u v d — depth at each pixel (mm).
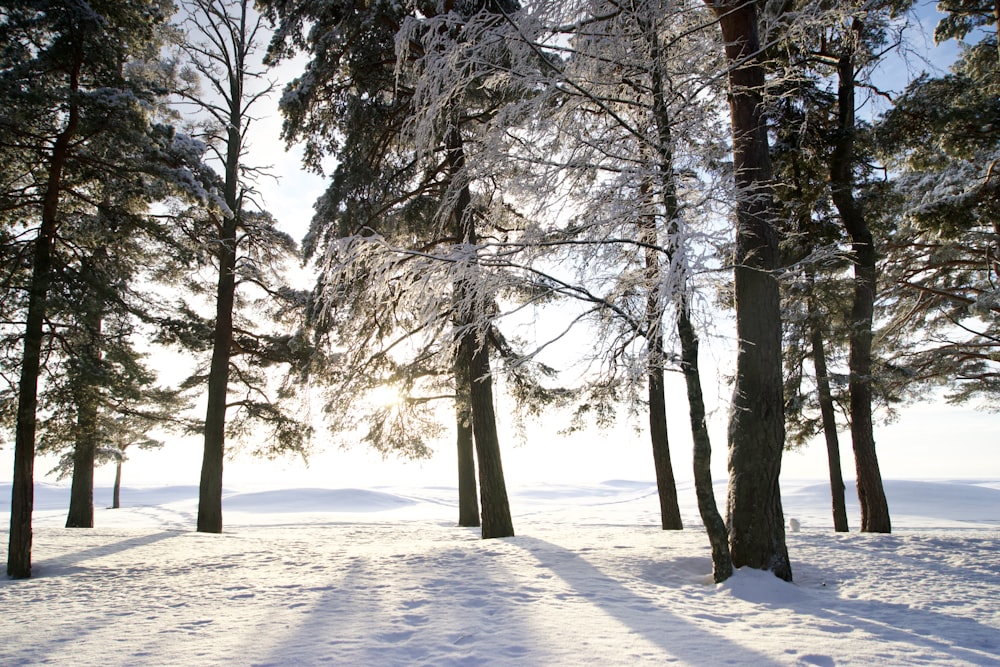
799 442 17500
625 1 7664
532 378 15102
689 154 7566
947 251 15406
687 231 6988
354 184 12398
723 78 8516
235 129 17750
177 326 16406
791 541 11523
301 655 4871
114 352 12219
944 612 6641
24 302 11234
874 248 15234
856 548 10602
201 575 8875
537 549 10477
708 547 10344
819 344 16281
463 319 8742
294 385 18078
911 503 38656
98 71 11672
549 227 8312
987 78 13281
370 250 8375
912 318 19078
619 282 8305
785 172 14102
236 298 19688
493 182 10898
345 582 7934
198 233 16172
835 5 8086
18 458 9867
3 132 10758
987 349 17125
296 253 18500
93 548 12031
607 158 8164
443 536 15328
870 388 14875
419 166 11906
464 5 10609
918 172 14859
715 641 5270
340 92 12992
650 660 4707
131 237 13148
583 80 8125
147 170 11578
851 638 5480
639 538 12172
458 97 9688
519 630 5559
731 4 8570
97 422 12688
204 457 16625
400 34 8242
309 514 32781
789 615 6387
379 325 14516
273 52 13086
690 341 7980
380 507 39594
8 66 10398
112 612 6715
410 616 6141
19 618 6531
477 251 8188
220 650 5066
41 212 12422
